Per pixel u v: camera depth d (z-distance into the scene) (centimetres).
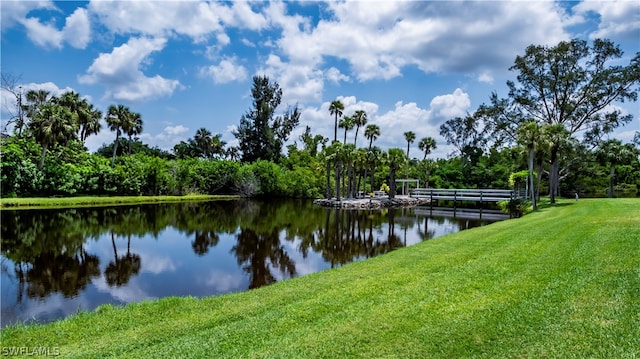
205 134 8756
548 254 982
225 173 6138
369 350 513
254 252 1805
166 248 1875
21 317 941
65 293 1142
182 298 824
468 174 6656
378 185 7062
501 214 3703
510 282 764
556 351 469
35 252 1720
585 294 646
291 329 600
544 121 4072
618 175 6175
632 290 632
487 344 506
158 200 4856
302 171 6525
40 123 4300
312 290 830
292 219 3189
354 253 1805
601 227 1318
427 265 986
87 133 5578
